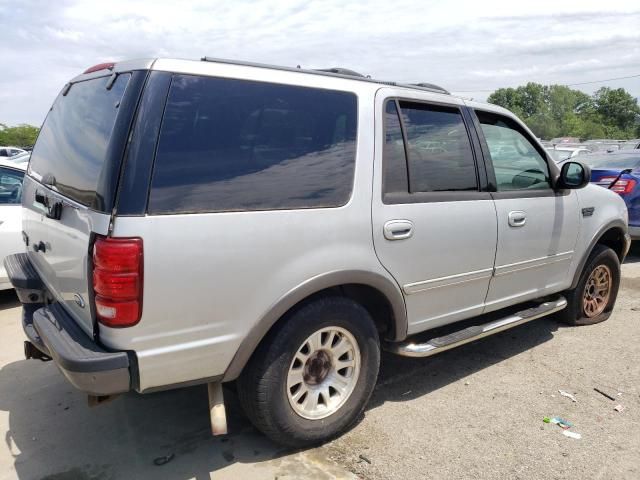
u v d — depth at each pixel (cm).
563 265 452
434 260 336
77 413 345
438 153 345
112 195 227
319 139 287
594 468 293
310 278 276
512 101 8975
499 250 380
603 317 523
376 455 301
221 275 249
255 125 266
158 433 322
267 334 276
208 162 249
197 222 241
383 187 309
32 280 325
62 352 235
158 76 241
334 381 308
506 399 368
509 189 393
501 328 392
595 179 797
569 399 368
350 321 301
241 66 269
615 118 9031
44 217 303
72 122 302
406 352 338
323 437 302
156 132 236
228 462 294
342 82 305
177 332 243
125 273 225
